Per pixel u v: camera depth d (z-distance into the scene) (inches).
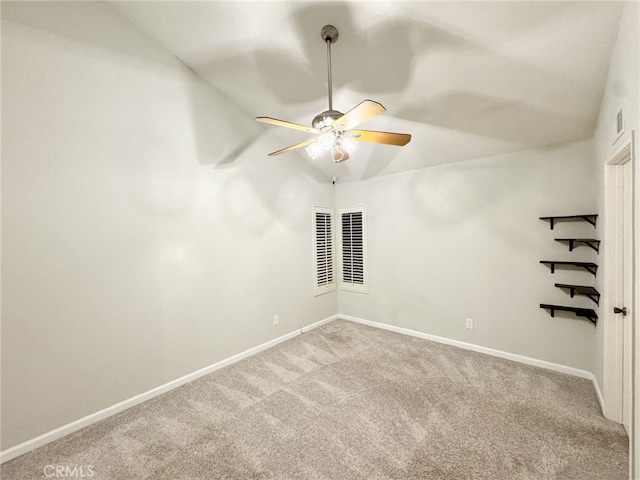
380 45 80.1
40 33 76.4
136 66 94.7
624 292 75.7
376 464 66.8
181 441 76.5
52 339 78.5
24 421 74.2
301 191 155.3
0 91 70.8
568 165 101.5
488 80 82.9
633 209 54.4
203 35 94.1
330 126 68.0
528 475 62.7
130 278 93.4
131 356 93.5
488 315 121.6
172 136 104.0
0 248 71.1
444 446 71.6
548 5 60.6
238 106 125.0
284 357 125.7
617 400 78.0
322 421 82.4
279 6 77.2
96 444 76.2
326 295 171.5
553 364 107.2
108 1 87.0
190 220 109.0
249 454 71.2
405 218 146.5
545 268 107.3
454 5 64.9
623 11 57.9
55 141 78.8
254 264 131.5
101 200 87.2
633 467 56.0
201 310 112.0
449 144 116.8
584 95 80.6
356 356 124.4
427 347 131.6
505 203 115.4
